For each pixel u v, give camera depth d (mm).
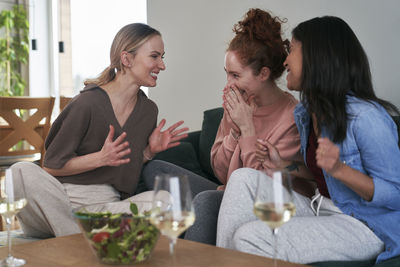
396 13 2326
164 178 986
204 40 3355
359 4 2473
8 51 6742
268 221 1021
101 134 2098
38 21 6914
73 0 6285
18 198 1221
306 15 2721
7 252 1262
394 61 2350
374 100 1540
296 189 1862
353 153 1488
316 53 1555
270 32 1974
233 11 3139
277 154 1825
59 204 2002
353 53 1562
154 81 2174
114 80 2189
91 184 2107
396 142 1462
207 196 1741
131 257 1132
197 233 1694
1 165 3922
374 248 1459
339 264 1396
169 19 3611
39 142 4113
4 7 6797
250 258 1174
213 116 2738
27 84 6891
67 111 2055
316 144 1658
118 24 5730
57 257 1204
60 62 6246
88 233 1132
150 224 1139
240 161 2041
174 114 3639
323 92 1545
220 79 3268
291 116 1970
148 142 2275
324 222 1474
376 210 1488
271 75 1993
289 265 1109
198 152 2877
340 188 1539
